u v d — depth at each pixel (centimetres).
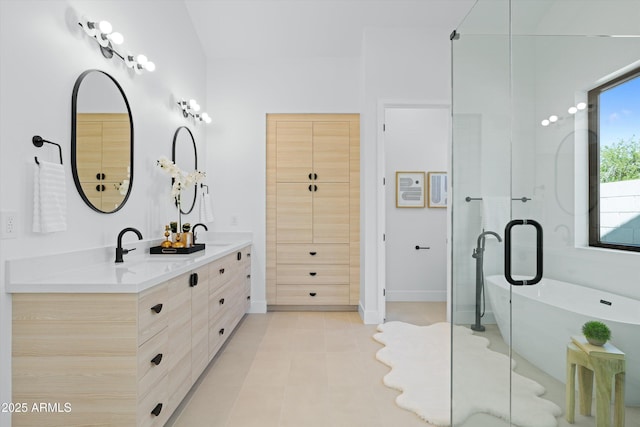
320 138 396
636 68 99
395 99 358
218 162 395
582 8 109
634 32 100
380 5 342
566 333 112
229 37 375
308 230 396
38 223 156
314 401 207
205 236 380
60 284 141
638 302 96
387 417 191
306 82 397
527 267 126
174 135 312
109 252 211
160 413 163
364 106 365
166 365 171
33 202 157
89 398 141
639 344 97
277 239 396
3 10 144
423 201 448
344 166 396
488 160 147
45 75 166
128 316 142
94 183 199
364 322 355
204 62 391
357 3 341
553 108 117
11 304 144
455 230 186
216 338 254
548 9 118
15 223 149
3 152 144
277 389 221
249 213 395
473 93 162
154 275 160
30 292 142
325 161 396
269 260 396
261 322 359
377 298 356
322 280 396
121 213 229
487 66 148
